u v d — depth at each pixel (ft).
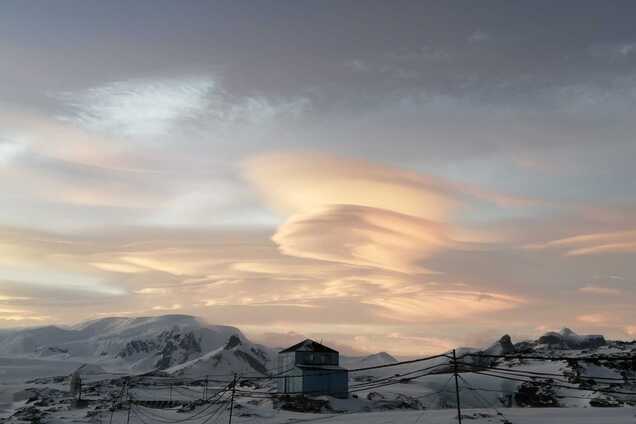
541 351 624.59
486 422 272.51
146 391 507.30
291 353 413.80
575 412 308.60
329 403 376.48
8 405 492.13
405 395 435.94
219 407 358.84
